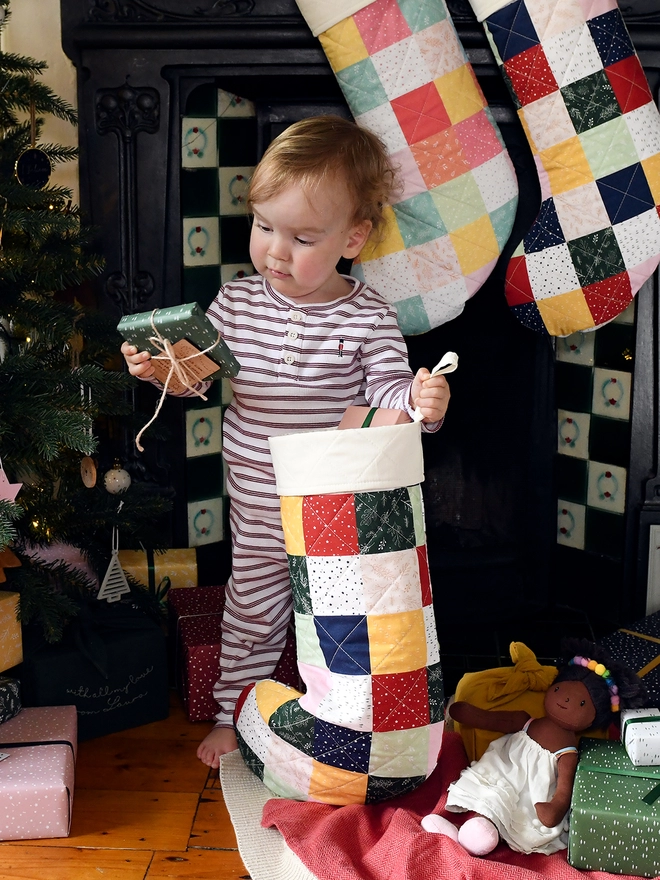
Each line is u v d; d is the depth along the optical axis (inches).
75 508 68.5
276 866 52.9
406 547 55.0
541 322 72.4
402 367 63.7
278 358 63.6
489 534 83.1
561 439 83.0
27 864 53.2
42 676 62.9
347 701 54.7
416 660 54.9
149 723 67.9
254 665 67.6
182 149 73.2
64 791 54.6
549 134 68.1
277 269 60.8
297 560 56.7
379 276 70.4
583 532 83.4
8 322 65.0
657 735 55.5
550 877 51.3
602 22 65.9
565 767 56.5
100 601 69.2
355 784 55.6
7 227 58.9
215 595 75.2
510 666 71.2
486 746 61.4
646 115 67.4
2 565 63.5
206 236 76.4
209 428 80.0
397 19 65.9
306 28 69.1
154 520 76.1
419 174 68.2
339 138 60.0
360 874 50.2
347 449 54.2
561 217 69.1
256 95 75.1
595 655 61.2
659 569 79.3
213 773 62.5
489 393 80.6
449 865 50.1
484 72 71.3
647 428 76.9
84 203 72.6
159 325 54.3
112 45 69.7
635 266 69.2
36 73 71.7
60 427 57.2
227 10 68.9
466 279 70.5
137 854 54.3
